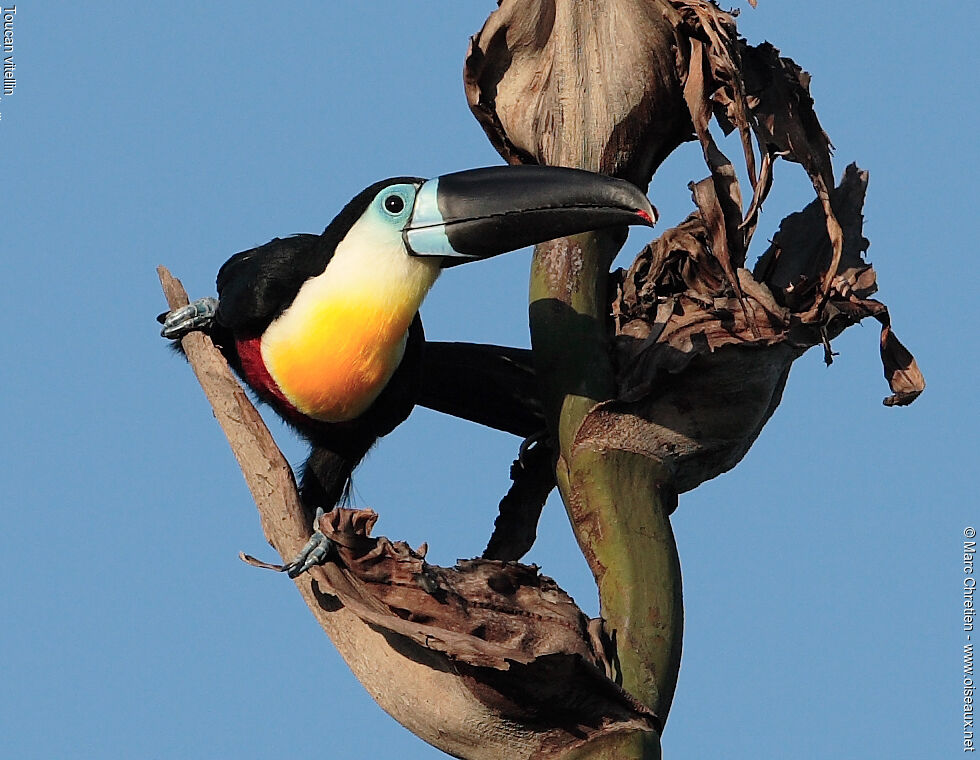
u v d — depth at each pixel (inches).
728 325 531.5
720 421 533.6
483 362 566.6
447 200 522.3
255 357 545.0
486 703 493.4
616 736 497.7
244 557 495.8
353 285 528.7
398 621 484.4
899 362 532.7
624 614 518.0
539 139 559.2
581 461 530.9
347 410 546.6
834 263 522.0
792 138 528.7
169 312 555.5
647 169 558.9
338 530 486.9
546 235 518.0
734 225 527.5
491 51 561.6
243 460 511.8
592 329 538.9
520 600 504.1
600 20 548.4
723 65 523.2
